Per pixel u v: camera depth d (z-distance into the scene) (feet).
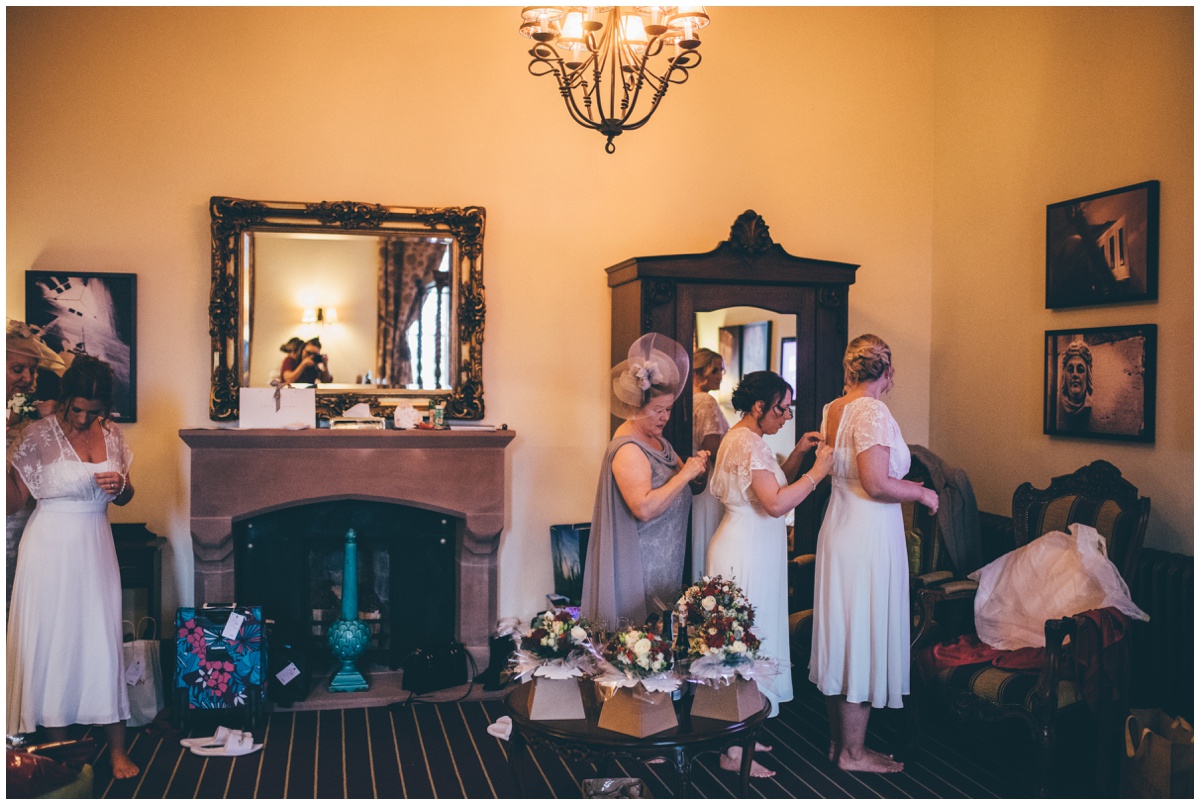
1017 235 16.21
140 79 15.44
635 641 9.24
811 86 17.80
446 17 16.42
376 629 16.25
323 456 15.16
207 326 15.72
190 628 13.65
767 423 11.85
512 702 10.06
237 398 15.62
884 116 18.16
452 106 16.44
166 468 15.65
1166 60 13.33
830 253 17.93
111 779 11.84
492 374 16.70
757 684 10.75
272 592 15.79
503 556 16.83
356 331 16.03
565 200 16.88
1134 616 11.48
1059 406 15.17
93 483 11.76
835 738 12.32
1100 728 11.20
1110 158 14.32
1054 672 10.86
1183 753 10.37
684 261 15.28
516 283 16.74
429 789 11.55
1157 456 13.51
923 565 14.25
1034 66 15.79
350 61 16.11
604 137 16.98
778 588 11.85
